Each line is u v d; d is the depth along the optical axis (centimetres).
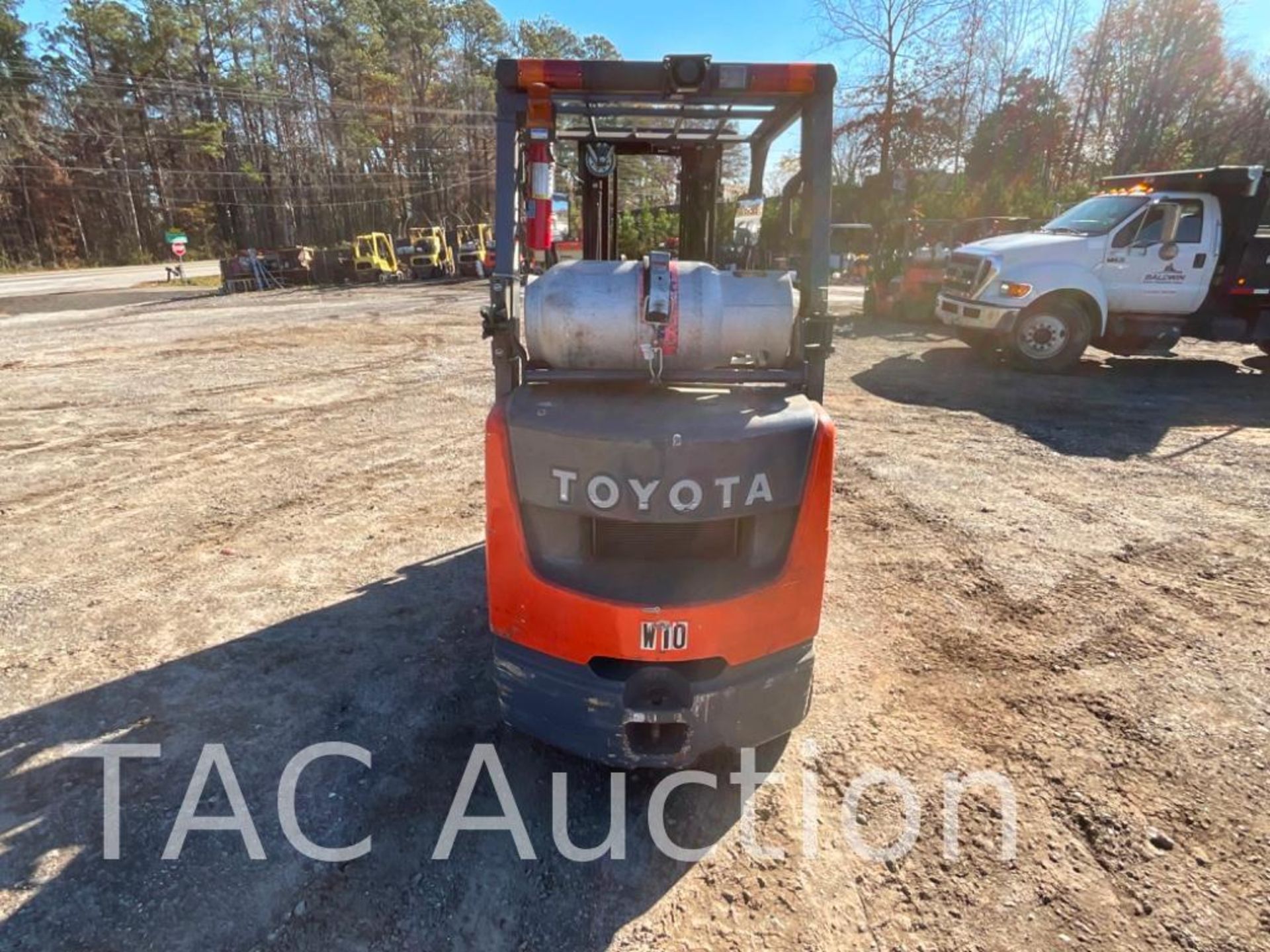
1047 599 420
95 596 421
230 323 1550
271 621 395
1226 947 217
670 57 255
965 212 1972
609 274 253
